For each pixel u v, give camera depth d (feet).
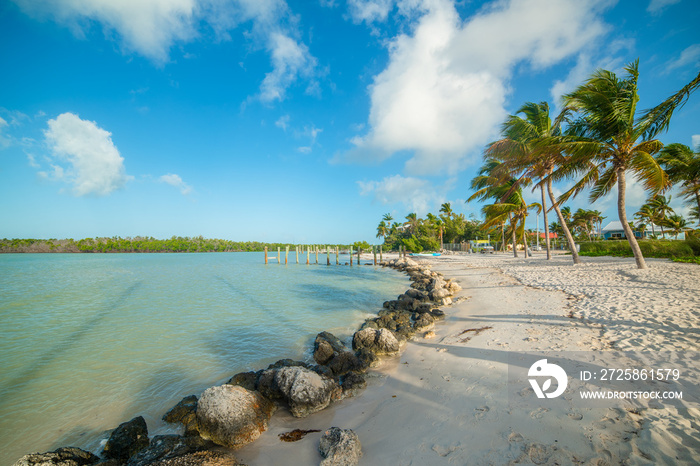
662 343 19.08
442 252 192.95
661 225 144.36
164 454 13.58
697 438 10.47
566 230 67.15
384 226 293.23
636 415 12.20
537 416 13.23
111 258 246.06
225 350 29.73
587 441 11.12
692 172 61.26
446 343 26.35
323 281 86.99
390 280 89.20
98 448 15.92
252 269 136.46
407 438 13.65
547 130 68.64
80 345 31.42
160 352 29.32
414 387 18.94
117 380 23.49
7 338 33.81
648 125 44.32
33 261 190.60
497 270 76.59
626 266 52.80
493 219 100.01
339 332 35.06
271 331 35.76
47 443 16.44
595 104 46.96
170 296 60.70
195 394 21.31
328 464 12.17
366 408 17.51
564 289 40.93
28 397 21.03
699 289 32.27
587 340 21.42
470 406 15.23
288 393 18.02
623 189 48.70
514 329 26.73
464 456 11.60
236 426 15.06
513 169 74.69
